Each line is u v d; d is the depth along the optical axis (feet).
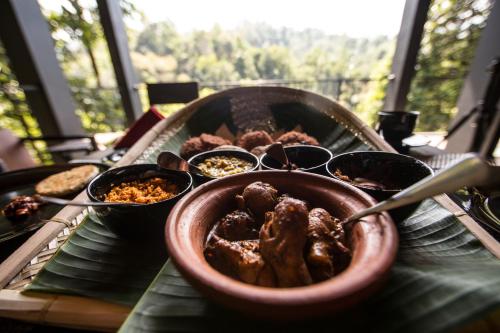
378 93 15.92
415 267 2.07
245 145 5.23
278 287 1.66
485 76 9.98
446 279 1.78
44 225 3.07
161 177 3.34
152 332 1.70
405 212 2.35
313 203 2.40
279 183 2.54
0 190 4.87
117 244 2.76
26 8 10.50
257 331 1.67
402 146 5.28
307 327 1.66
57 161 13.20
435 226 2.71
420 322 1.53
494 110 8.13
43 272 2.33
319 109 6.10
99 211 2.51
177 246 1.61
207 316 1.78
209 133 6.40
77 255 2.57
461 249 2.37
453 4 13.60
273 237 1.72
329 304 1.22
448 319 1.49
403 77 11.96
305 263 1.69
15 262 2.45
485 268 1.97
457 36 14.19
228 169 3.89
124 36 12.34
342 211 2.14
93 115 17.69
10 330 2.11
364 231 1.77
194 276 1.41
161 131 5.31
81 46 15.70
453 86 15.39
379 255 1.46
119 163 4.09
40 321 2.06
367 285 1.28
